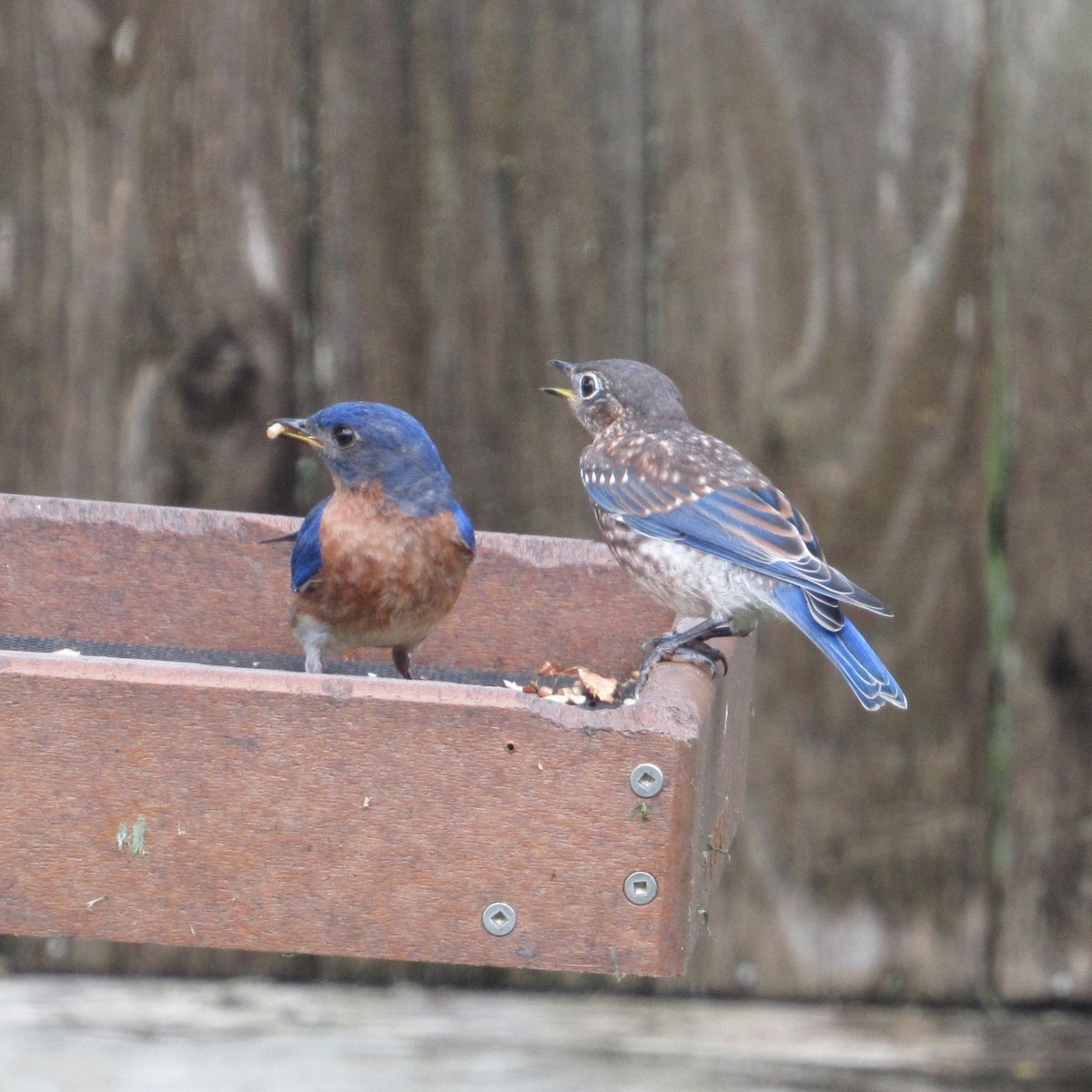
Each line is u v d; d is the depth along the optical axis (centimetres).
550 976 1039
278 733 700
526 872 700
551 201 1041
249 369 1041
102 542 945
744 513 968
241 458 1043
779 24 1030
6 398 1040
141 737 700
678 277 1042
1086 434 1027
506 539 953
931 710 1040
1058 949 1041
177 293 1039
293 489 1045
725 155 1036
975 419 1032
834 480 1038
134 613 948
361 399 1045
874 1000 1045
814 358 1038
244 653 952
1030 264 1027
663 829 698
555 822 700
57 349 1040
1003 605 1036
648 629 970
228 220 1039
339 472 887
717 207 1038
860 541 1038
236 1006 1005
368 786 700
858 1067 988
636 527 978
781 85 1031
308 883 703
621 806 698
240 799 701
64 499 950
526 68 1038
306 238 1041
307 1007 1006
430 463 890
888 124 1030
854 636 950
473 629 952
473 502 1050
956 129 1027
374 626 900
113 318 1040
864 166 1032
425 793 700
